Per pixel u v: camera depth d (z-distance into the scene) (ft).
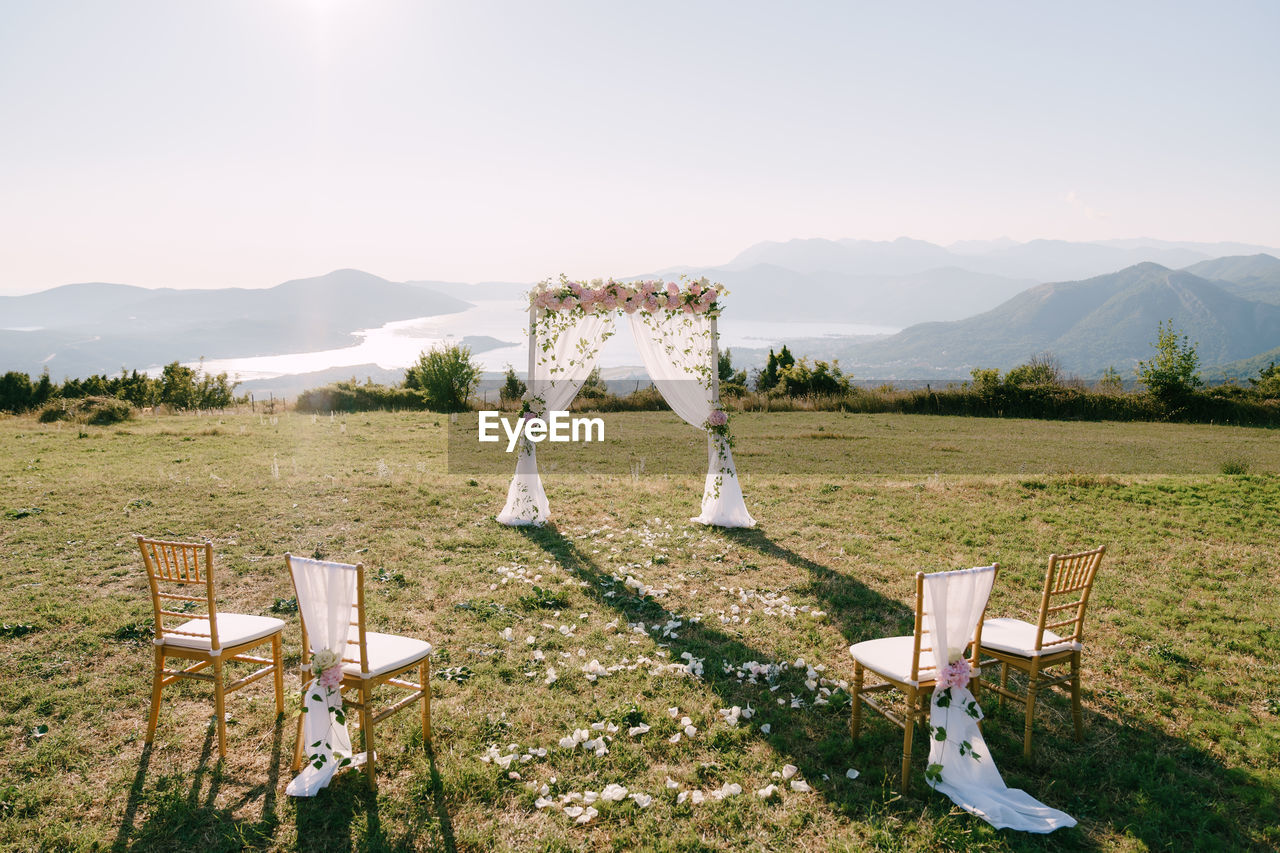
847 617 24.32
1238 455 66.28
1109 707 18.33
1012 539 33.94
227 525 34.12
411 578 27.25
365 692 14.46
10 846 12.62
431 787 14.37
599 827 13.37
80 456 54.29
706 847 12.74
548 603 25.02
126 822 13.38
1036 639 16.24
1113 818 13.85
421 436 72.84
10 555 28.78
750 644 22.06
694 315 36.78
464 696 18.21
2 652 20.22
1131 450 68.90
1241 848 12.92
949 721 14.80
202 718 17.08
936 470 56.39
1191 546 32.81
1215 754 16.07
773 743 16.24
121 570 27.30
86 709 17.26
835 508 40.40
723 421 36.65
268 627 16.53
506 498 41.47
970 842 12.92
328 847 12.78
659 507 40.47
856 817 13.78
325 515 36.35
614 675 19.75
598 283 35.91
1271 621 24.07
